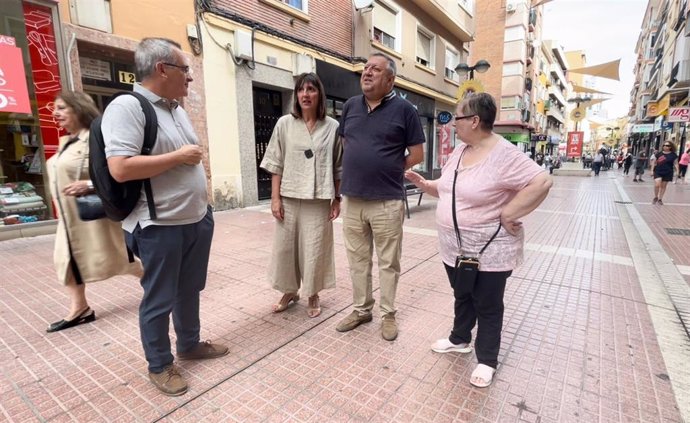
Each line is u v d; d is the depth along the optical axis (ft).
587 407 6.49
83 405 6.42
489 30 92.48
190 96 22.82
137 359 7.82
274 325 9.47
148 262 6.42
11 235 16.74
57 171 8.52
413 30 43.42
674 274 13.44
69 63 17.51
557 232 20.58
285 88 29.22
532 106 116.98
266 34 26.78
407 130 8.33
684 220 24.31
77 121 8.76
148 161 5.75
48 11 16.88
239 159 26.23
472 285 6.77
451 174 7.11
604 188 47.21
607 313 10.23
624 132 240.94
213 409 6.39
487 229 6.65
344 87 34.32
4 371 7.34
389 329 8.89
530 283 12.53
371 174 8.30
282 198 9.59
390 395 6.81
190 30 22.38
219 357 8.00
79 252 8.84
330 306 10.68
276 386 7.04
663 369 7.61
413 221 23.72
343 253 16.02
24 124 17.12
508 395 6.82
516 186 6.34
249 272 13.30
